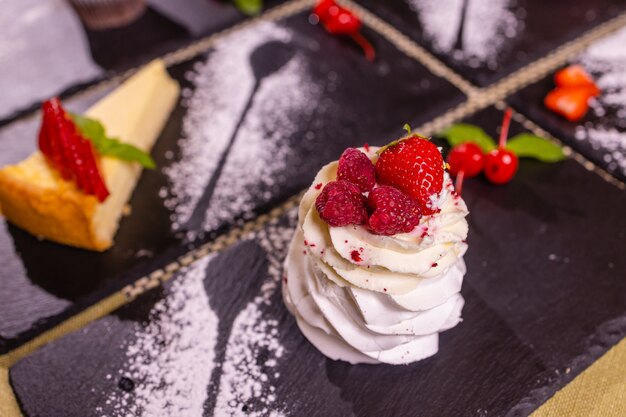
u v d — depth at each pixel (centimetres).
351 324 38
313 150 50
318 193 37
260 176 49
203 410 39
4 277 44
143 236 46
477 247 45
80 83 55
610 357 41
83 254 45
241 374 40
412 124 52
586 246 45
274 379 39
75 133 44
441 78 55
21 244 46
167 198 47
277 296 42
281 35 58
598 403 39
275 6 61
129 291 44
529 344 41
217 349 40
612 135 51
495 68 55
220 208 47
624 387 40
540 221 46
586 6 61
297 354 40
